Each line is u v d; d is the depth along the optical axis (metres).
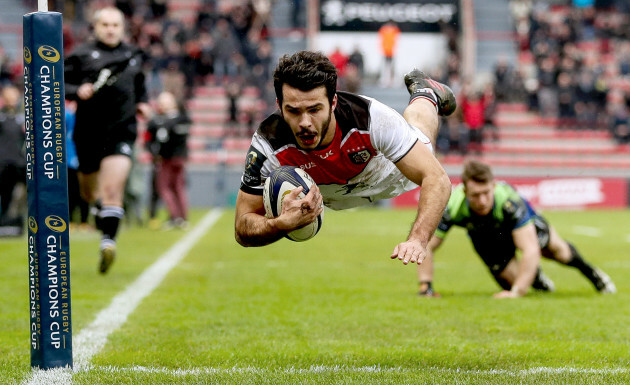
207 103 81.12
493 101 79.31
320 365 13.71
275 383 12.11
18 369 13.02
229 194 68.88
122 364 13.66
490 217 21.59
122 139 23.78
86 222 44.41
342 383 12.04
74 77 23.42
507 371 13.16
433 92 14.77
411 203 70.12
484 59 91.19
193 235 43.03
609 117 81.75
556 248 23.31
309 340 16.08
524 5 91.62
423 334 16.81
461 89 79.69
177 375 12.70
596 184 69.88
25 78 12.43
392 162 12.98
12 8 88.69
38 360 12.88
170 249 35.72
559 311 19.78
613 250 37.06
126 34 75.31
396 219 57.72
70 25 81.00
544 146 81.00
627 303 21.28
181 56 76.88
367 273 28.12
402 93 83.00
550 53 87.38
